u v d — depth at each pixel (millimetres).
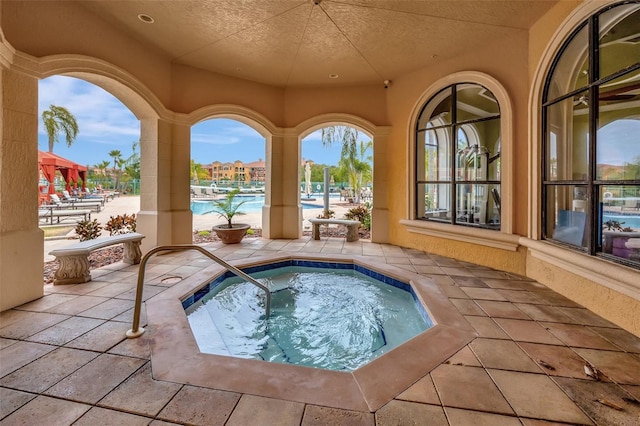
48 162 11992
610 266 2439
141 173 4836
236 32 4074
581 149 2982
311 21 3799
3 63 2666
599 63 2695
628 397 1600
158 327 2373
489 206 4352
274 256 4777
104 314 2605
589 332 2330
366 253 5074
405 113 5520
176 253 4898
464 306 2836
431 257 4820
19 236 2791
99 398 1581
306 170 17812
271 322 3172
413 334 2945
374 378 1762
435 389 1669
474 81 4375
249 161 45969
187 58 4895
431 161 5230
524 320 2537
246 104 5836
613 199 2598
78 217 9180
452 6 3426
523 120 3832
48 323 2436
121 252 5363
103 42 3773
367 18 3719
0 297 2643
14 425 1397
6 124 2732
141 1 3418
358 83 5934
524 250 3857
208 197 17734
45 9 3113
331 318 3275
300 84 6039
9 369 1822
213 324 3084
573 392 1643
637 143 2463
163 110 4770
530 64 3727
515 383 1720
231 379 1745
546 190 3504
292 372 1815
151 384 1695
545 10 3381
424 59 4816
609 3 2525
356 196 14336
